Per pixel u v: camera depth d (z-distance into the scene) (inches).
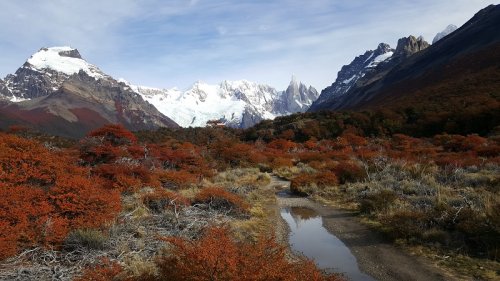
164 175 784.9
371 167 900.6
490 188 598.9
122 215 478.3
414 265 374.3
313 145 1854.1
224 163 1259.2
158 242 397.1
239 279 212.1
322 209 663.1
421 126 2006.6
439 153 1131.9
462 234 421.1
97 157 839.1
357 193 725.3
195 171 956.6
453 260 374.9
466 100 2121.1
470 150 1095.6
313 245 455.5
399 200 598.2
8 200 406.3
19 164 514.3
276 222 570.9
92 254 358.0
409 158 1013.8
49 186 498.6
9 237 347.6
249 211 610.5
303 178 861.8
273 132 2588.6
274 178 1101.1
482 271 344.5
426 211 496.1
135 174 741.3
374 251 423.5
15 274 311.0
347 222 557.6
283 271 227.6
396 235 457.7
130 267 319.9
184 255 242.2
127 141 1075.3
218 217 532.4
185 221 485.7
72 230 396.8
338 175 877.2
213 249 227.1
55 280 306.8
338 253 424.2
